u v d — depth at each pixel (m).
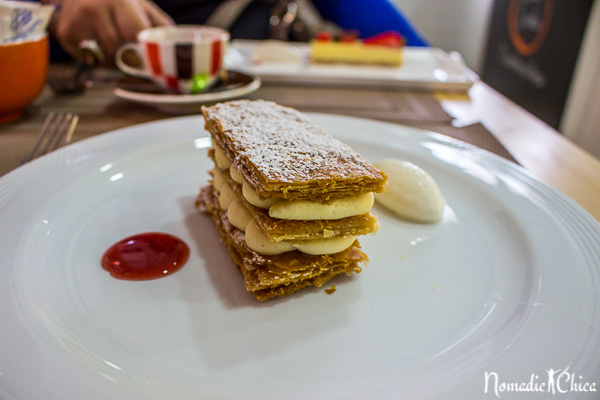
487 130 0.31
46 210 0.20
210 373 0.14
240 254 0.19
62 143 0.27
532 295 0.17
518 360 0.14
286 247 0.18
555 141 0.31
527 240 0.20
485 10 0.79
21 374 0.13
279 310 0.17
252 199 0.18
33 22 0.28
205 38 0.35
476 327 0.16
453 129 0.31
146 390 0.13
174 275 0.18
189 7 0.56
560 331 0.15
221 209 0.21
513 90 0.67
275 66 0.42
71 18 0.39
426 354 0.15
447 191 0.24
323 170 0.17
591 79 0.49
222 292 0.18
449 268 0.19
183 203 0.23
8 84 0.27
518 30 0.65
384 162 0.24
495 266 0.19
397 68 0.43
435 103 0.36
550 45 0.56
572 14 0.52
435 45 0.88
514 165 0.25
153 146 0.26
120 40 0.39
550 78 0.56
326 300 0.17
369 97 0.37
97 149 0.25
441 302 0.17
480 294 0.18
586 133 0.51
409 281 0.18
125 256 0.19
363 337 0.16
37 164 0.23
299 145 0.19
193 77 0.32
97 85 0.36
